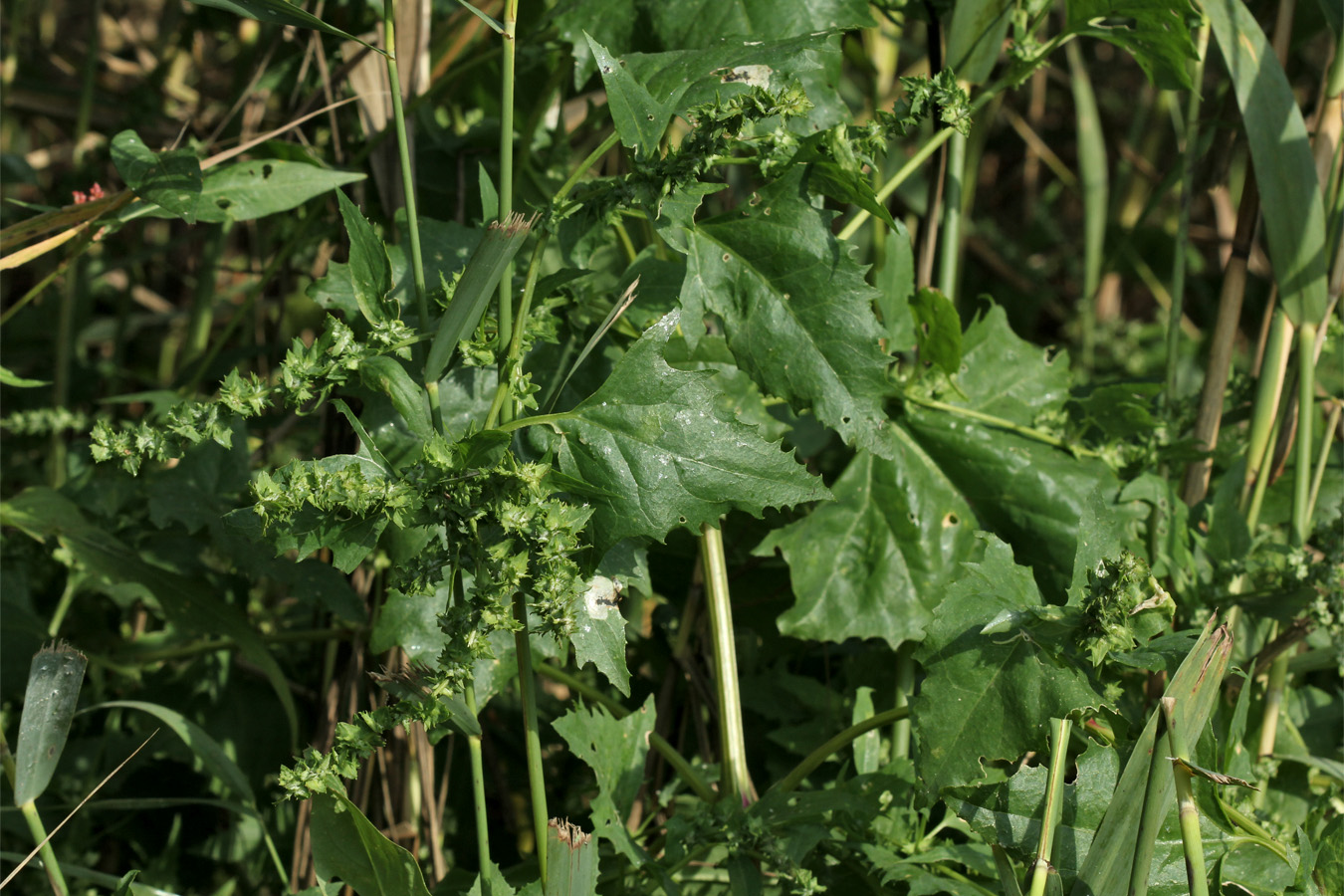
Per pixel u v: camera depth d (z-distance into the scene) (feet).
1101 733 5.34
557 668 5.83
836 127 5.28
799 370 5.34
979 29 5.65
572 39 5.65
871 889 5.49
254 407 5.19
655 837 5.82
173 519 5.91
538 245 5.24
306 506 5.15
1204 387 5.84
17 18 7.16
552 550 5.11
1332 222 5.75
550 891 5.19
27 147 9.37
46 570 6.06
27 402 6.72
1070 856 5.26
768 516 5.81
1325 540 5.59
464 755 6.09
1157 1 5.44
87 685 6.10
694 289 5.35
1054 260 11.03
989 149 12.11
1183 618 5.66
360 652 5.79
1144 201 10.52
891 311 5.75
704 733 5.90
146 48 9.11
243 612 6.00
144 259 7.18
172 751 6.06
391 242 5.88
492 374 5.48
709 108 5.18
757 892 5.35
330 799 5.24
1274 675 5.71
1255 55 5.63
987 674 5.23
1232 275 5.81
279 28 6.08
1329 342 5.88
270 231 6.36
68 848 5.92
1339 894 5.25
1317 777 5.76
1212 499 5.93
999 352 5.83
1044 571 5.68
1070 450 5.74
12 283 8.61
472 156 6.11
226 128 6.51
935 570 5.69
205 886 6.09
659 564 6.01
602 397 5.19
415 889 5.23
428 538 5.48
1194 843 5.03
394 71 5.25
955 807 5.29
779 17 5.56
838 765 5.84
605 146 5.27
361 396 5.43
